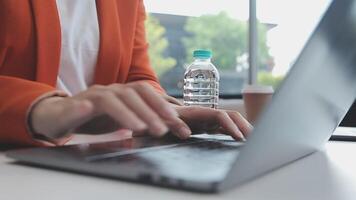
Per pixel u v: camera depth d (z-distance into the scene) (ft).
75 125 1.58
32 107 1.67
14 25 2.77
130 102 1.40
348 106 1.77
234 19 6.96
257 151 1.00
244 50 6.77
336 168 1.39
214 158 1.29
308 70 1.02
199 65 4.93
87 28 3.40
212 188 0.94
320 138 1.72
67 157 1.28
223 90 6.07
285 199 0.94
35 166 1.29
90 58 3.41
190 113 2.19
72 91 3.30
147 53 3.97
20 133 1.67
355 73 1.50
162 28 7.17
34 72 2.89
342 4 1.02
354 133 2.58
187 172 1.05
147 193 0.97
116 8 3.50
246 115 3.89
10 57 2.81
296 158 1.52
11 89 1.79
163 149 1.52
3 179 1.12
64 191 0.99
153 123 1.36
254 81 6.63
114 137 2.32
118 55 3.43
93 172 1.15
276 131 1.05
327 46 1.07
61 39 3.06
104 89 1.51
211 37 7.20
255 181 1.11
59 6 3.26
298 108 1.13
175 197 0.93
